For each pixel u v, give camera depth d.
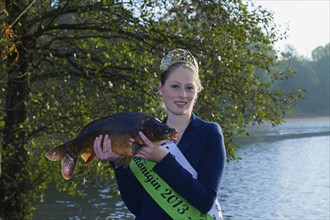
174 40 13.54
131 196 3.60
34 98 14.02
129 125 3.30
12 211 14.04
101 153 3.36
